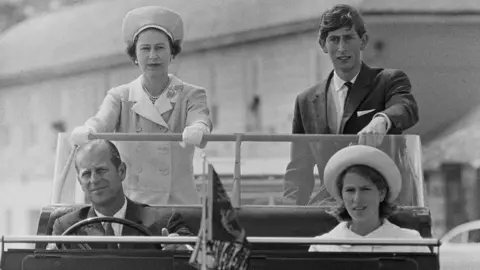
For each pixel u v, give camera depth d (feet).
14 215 114.52
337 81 54.95
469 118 99.96
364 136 48.42
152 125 54.29
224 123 108.68
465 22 95.40
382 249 44.91
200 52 107.96
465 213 118.52
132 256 44.24
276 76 107.55
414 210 47.47
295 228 48.57
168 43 54.39
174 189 49.26
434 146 105.09
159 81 54.44
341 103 54.65
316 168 48.96
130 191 48.85
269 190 49.19
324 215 48.52
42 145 113.50
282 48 106.73
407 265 43.88
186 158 49.60
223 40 108.47
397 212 47.34
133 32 54.44
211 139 49.37
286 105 107.45
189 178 49.62
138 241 44.11
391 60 95.61
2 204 114.62
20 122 115.44
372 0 95.35
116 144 49.01
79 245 46.14
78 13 114.73
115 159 48.52
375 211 46.01
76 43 112.27
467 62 96.22
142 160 49.03
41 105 114.01
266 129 108.78
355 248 45.06
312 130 55.21
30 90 115.55
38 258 44.37
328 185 46.75
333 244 44.19
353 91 54.44
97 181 48.01
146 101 54.24
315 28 105.09
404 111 52.03
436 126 101.30
